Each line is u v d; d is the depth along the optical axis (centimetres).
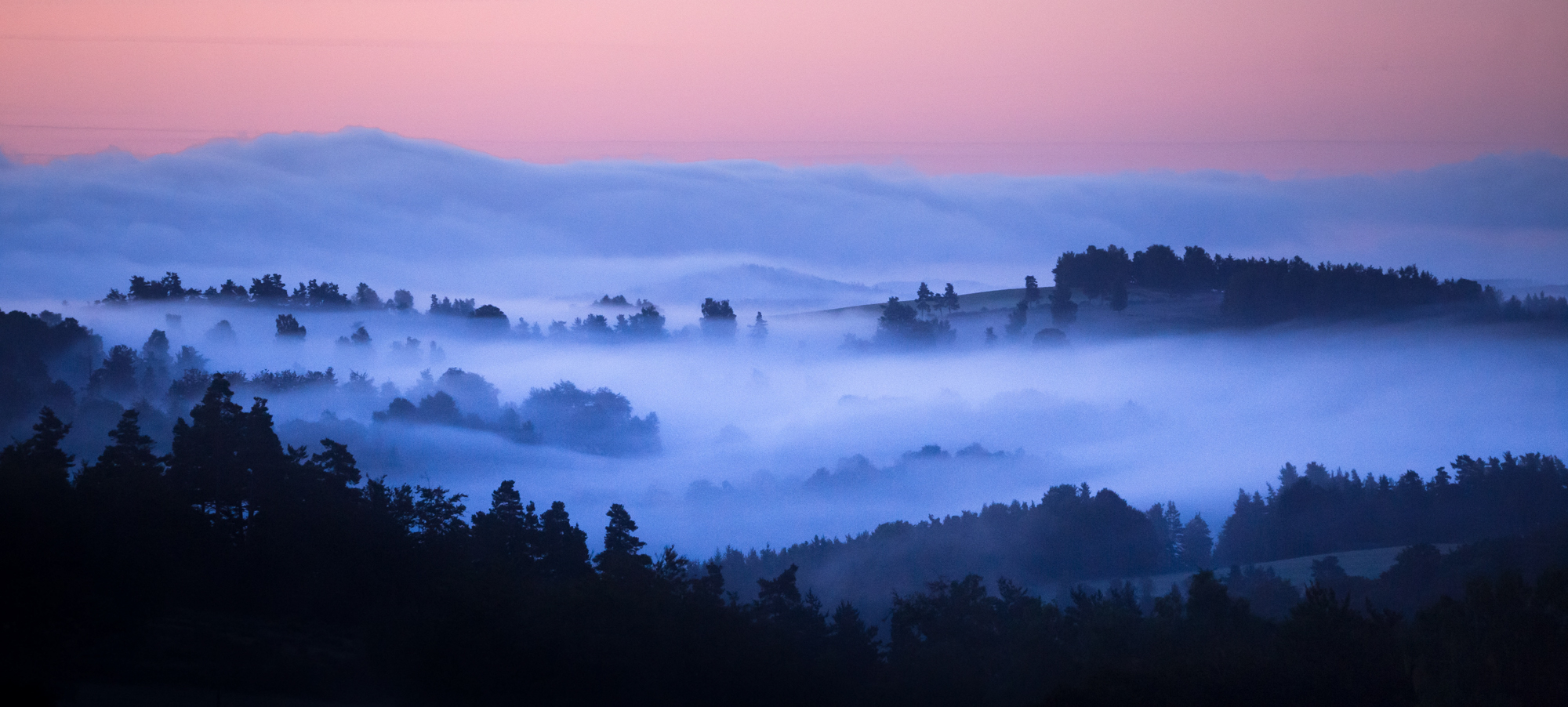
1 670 7812
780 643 10225
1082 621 11956
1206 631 10744
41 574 8694
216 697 7994
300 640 10056
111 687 8281
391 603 11169
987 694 10888
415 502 13438
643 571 11825
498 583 9819
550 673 9012
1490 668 8744
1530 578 17025
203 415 12100
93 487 10431
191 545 11006
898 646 12331
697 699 9456
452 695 8919
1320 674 9356
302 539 11400
